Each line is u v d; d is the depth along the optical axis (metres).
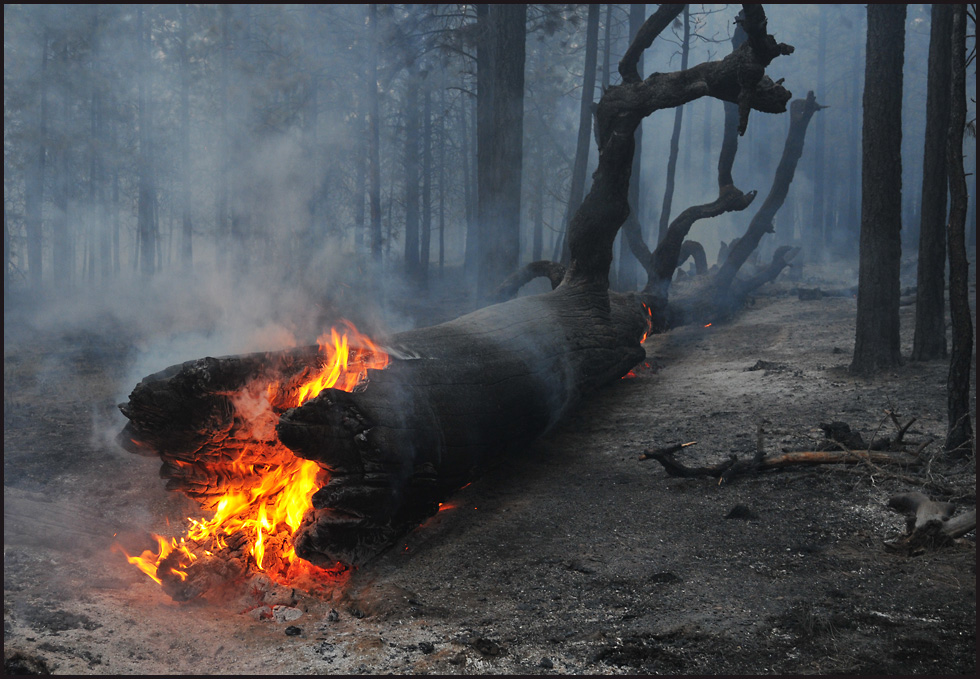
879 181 8.97
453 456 5.14
